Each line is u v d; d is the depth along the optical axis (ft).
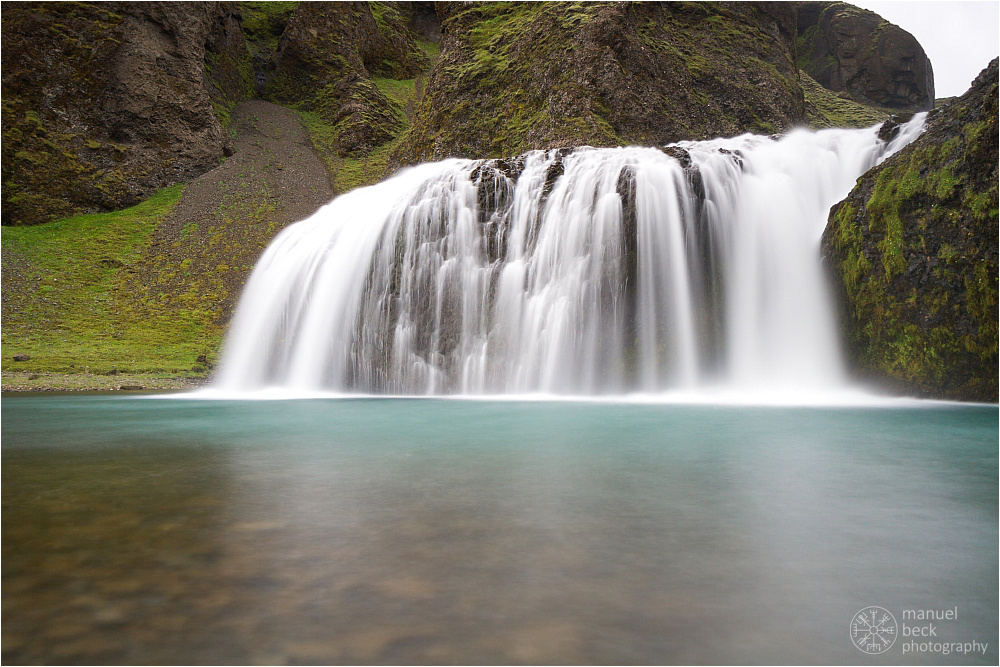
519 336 70.44
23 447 24.64
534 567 10.14
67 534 11.63
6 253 143.54
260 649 7.13
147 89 189.57
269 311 85.71
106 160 178.29
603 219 67.36
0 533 11.70
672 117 149.07
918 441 26.99
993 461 21.48
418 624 7.86
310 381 79.25
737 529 12.67
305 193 189.78
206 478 17.70
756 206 72.02
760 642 7.61
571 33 157.58
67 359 106.52
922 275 56.65
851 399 55.01
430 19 343.46
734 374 66.39
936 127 61.87
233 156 204.44
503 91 168.66
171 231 165.17
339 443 25.75
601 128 137.69
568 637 7.57
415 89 287.07
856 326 61.41
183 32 205.36
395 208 82.07
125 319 130.11
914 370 55.77
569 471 19.13
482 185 77.51
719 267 68.80
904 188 59.57
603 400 54.90
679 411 41.83
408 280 77.56
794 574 10.07
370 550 10.91
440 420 36.27
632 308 65.67
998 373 51.70
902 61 260.83
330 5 270.05
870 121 227.61
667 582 9.57
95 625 7.68
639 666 6.87
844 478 18.31
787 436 28.53
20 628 7.57
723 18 182.39
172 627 7.67
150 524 12.46
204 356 113.29
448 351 73.31
